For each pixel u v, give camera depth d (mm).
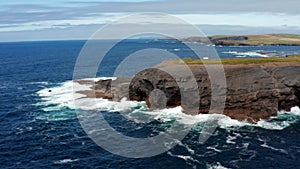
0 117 61688
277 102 60375
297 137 49906
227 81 59469
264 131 52281
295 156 43062
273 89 60250
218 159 41750
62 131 53406
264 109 58969
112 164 40906
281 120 57375
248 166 39938
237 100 58312
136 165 40438
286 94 61219
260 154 43500
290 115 59969
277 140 48562
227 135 50125
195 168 39344
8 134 52312
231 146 45906
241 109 58344
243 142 47469
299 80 61875
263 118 57969
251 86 59594
